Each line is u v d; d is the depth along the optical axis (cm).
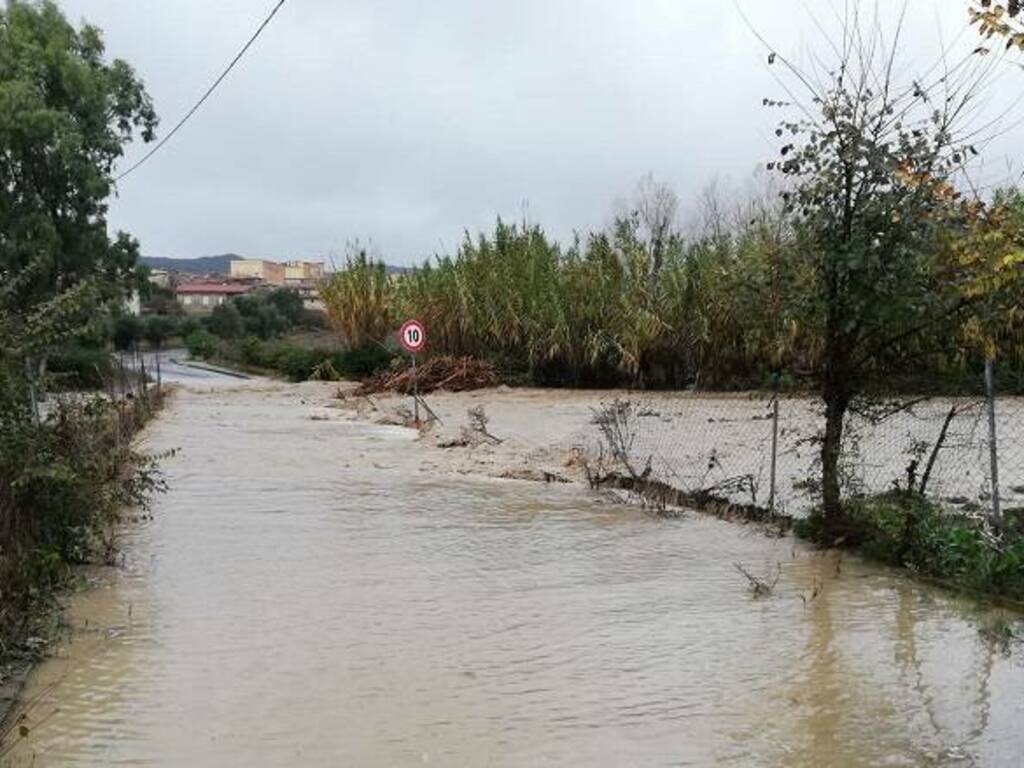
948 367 904
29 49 3972
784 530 998
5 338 787
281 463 1534
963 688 567
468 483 1334
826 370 953
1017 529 831
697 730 507
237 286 12425
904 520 884
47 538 800
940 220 764
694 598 758
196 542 940
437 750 479
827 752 480
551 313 3434
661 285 3300
